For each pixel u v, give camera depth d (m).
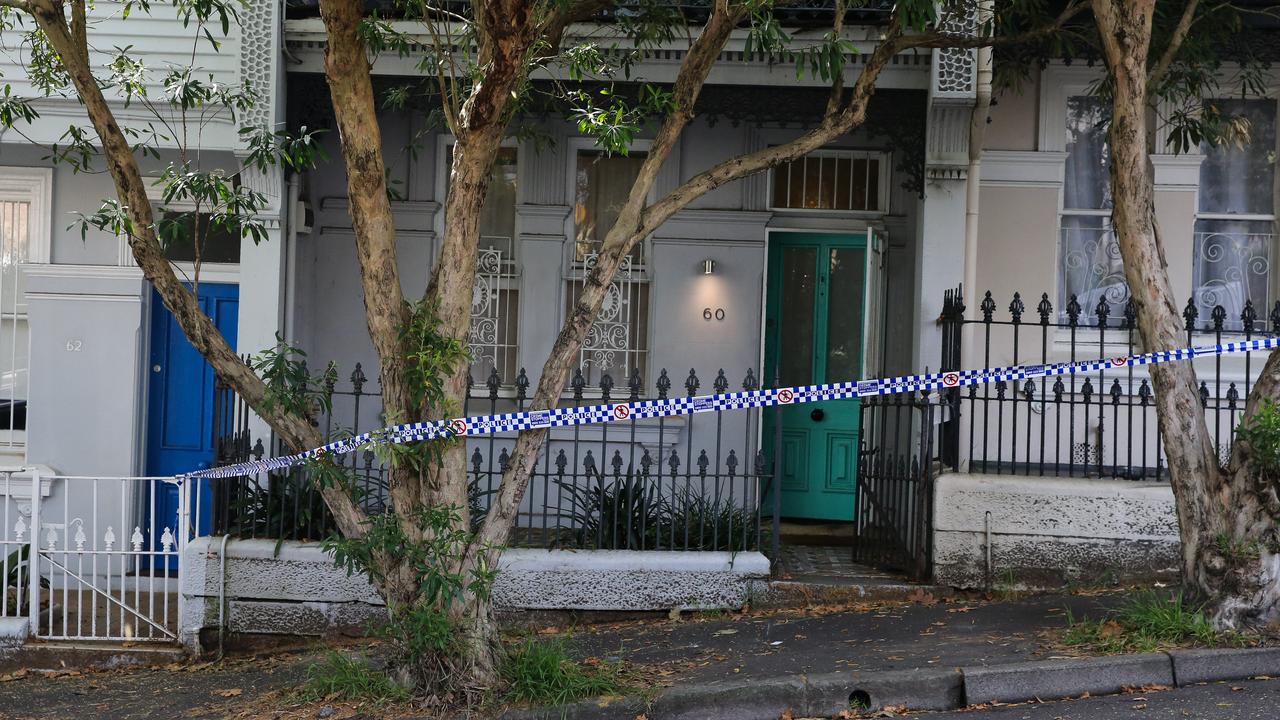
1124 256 7.25
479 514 8.80
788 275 11.43
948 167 9.79
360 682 6.99
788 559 9.99
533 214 11.03
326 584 8.69
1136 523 8.73
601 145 6.96
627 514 9.05
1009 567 8.81
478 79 6.59
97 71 9.96
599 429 10.92
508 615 8.77
